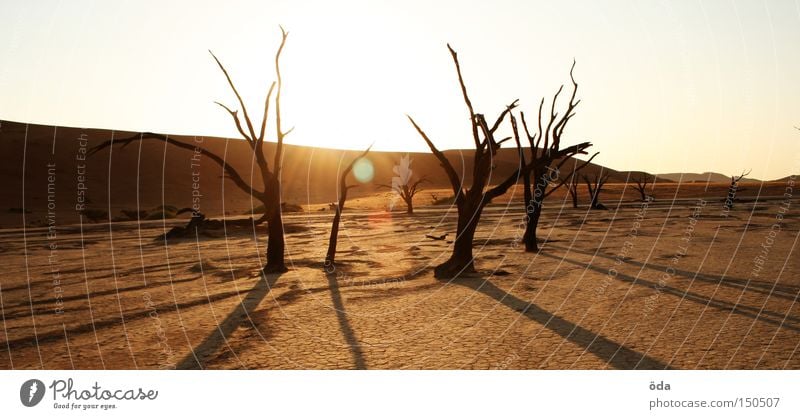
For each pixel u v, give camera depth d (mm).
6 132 88375
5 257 20688
